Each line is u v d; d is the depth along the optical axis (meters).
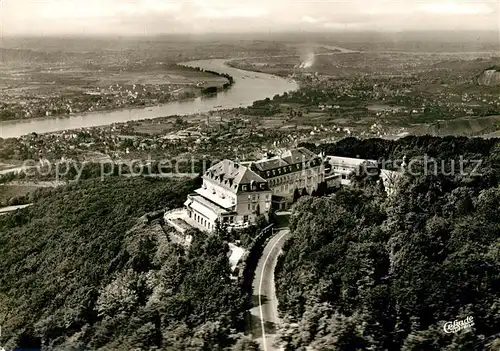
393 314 198.75
